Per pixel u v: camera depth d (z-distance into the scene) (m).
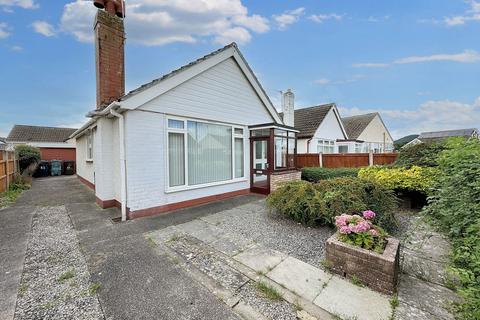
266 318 2.20
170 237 4.28
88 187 10.39
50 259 3.41
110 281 2.83
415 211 6.01
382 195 4.78
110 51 6.59
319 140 16.70
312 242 4.00
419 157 6.87
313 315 2.23
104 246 3.89
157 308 2.34
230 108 8.00
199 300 2.47
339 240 3.04
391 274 2.50
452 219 3.06
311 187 5.14
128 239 4.20
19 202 7.24
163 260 3.38
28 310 2.30
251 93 8.93
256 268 3.13
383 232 3.12
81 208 6.41
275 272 3.03
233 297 2.52
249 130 8.91
